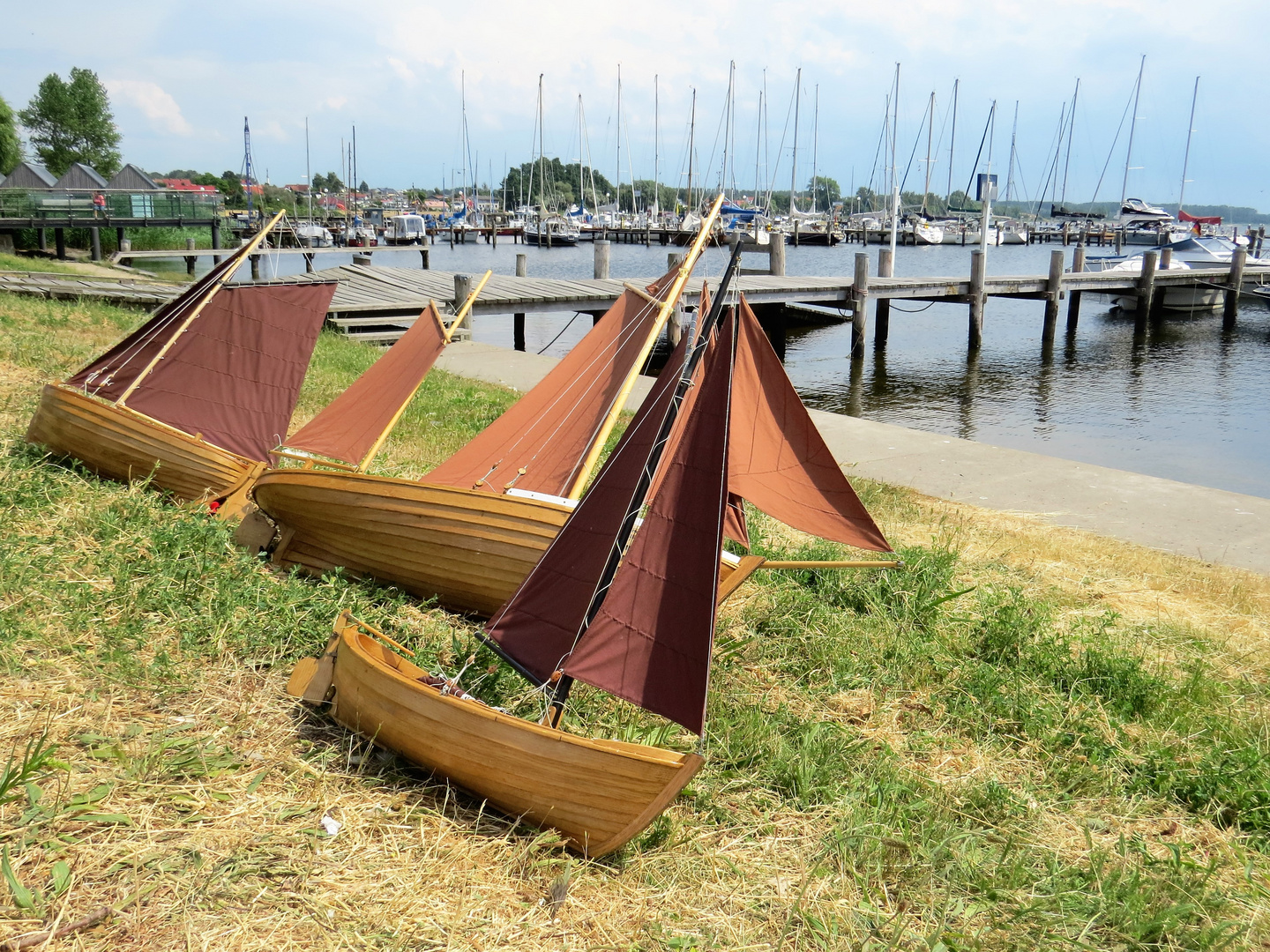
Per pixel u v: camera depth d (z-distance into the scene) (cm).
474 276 2628
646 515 412
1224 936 399
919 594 717
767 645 638
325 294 847
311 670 499
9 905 330
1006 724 568
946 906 395
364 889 364
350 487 631
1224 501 1062
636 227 8056
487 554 595
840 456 1221
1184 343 2914
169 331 807
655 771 377
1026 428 1797
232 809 400
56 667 491
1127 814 485
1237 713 589
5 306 1691
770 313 2720
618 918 371
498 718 404
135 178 4784
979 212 9362
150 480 748
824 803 464
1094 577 816
